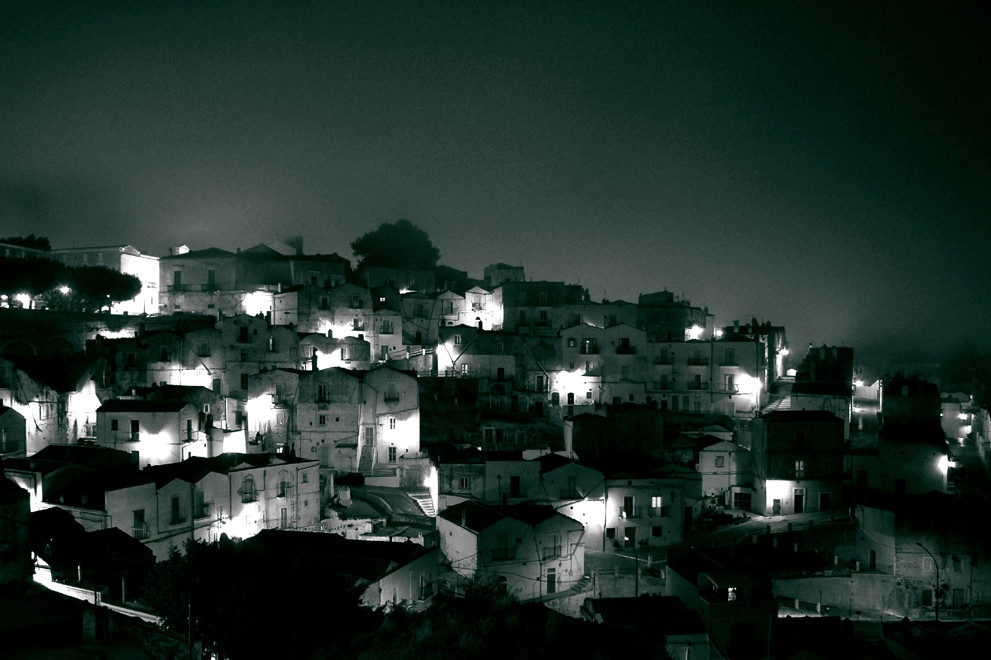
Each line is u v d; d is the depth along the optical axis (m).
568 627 40.66
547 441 98.88
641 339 115.94
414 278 134.12
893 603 67.81
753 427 91.50
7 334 99.38
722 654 52.75
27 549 43.03
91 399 88.50
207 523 67.12
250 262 121.62
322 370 90.56
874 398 124.19
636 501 78.56
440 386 101.19
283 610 37.75
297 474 74.88
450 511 72.62
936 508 70.06
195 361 98.25
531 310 123.31
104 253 124.38
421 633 36.12
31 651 31.94
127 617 38.66
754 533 79.88
